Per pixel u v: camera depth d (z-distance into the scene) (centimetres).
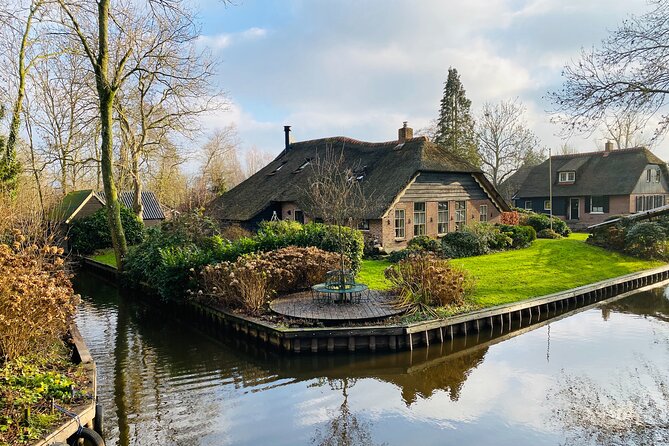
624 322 1290
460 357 1030
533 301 1287
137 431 704
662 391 825
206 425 723
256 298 1166
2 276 664
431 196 2289
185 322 1368
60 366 748
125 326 1314
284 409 781
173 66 1891
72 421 573
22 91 1816
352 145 2756
